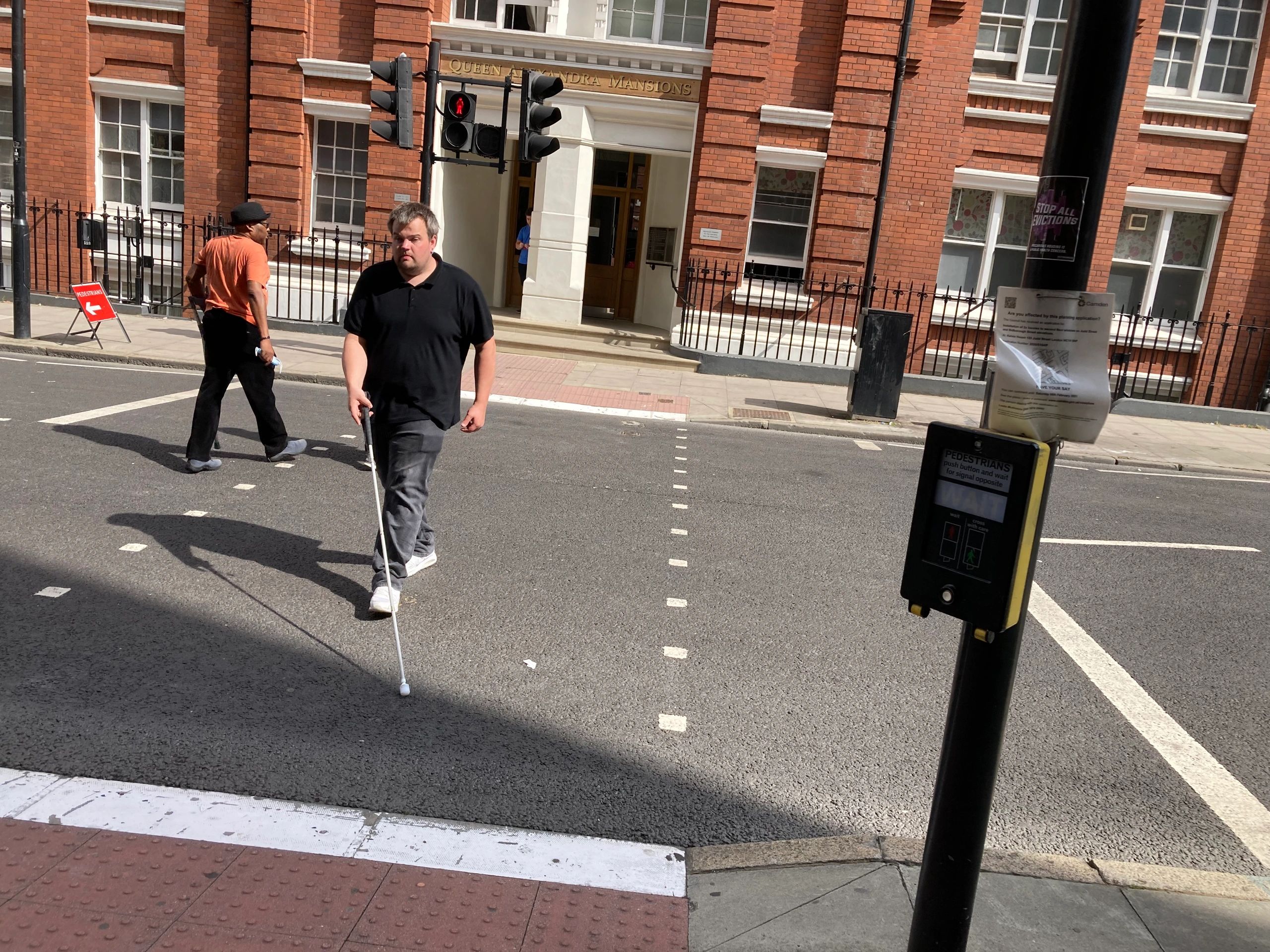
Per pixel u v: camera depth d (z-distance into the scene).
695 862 3.18
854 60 14.89
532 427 10.24
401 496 5.00
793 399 13.54
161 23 15.60
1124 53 2.15
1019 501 2.14
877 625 5.52
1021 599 2.21
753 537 7.01
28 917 2.61
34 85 15.85
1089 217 2.19
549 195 15.91
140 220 15.48
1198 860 3.49
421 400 4.96
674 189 17.38
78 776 3.34
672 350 15.75
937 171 15.28
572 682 4.46
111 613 4.70
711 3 15.23
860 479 9.23
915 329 15.73
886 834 3.47
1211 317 15.58
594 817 3.42
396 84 11.44
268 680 4.20
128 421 8.57
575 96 15.48
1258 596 6.64
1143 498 9.55
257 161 15.66
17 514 5.92
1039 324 2.25
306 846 3.07
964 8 14.84
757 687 4.59
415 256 4.83
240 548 5.76
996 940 2.80
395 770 3.60
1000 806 3.75
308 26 15.37
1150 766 4.16
